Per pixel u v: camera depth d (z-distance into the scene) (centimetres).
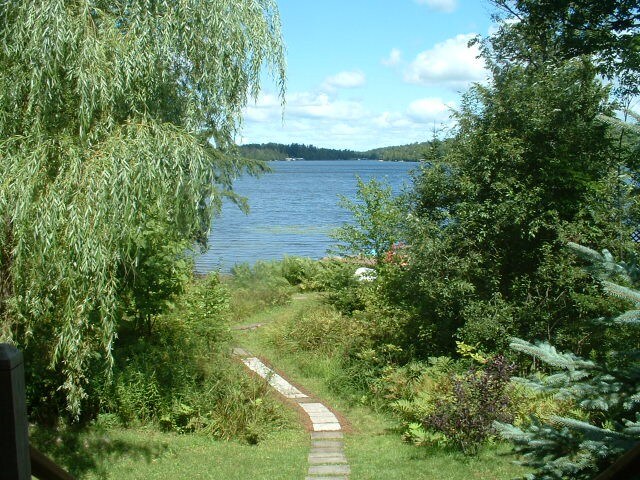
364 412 1032
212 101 777
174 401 930
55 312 729
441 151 1195
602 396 348
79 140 674
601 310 906
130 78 706
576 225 1007
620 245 883
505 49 1430
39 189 639
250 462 807
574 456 350
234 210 6100
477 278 1131
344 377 1136
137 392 915
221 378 998
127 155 650
